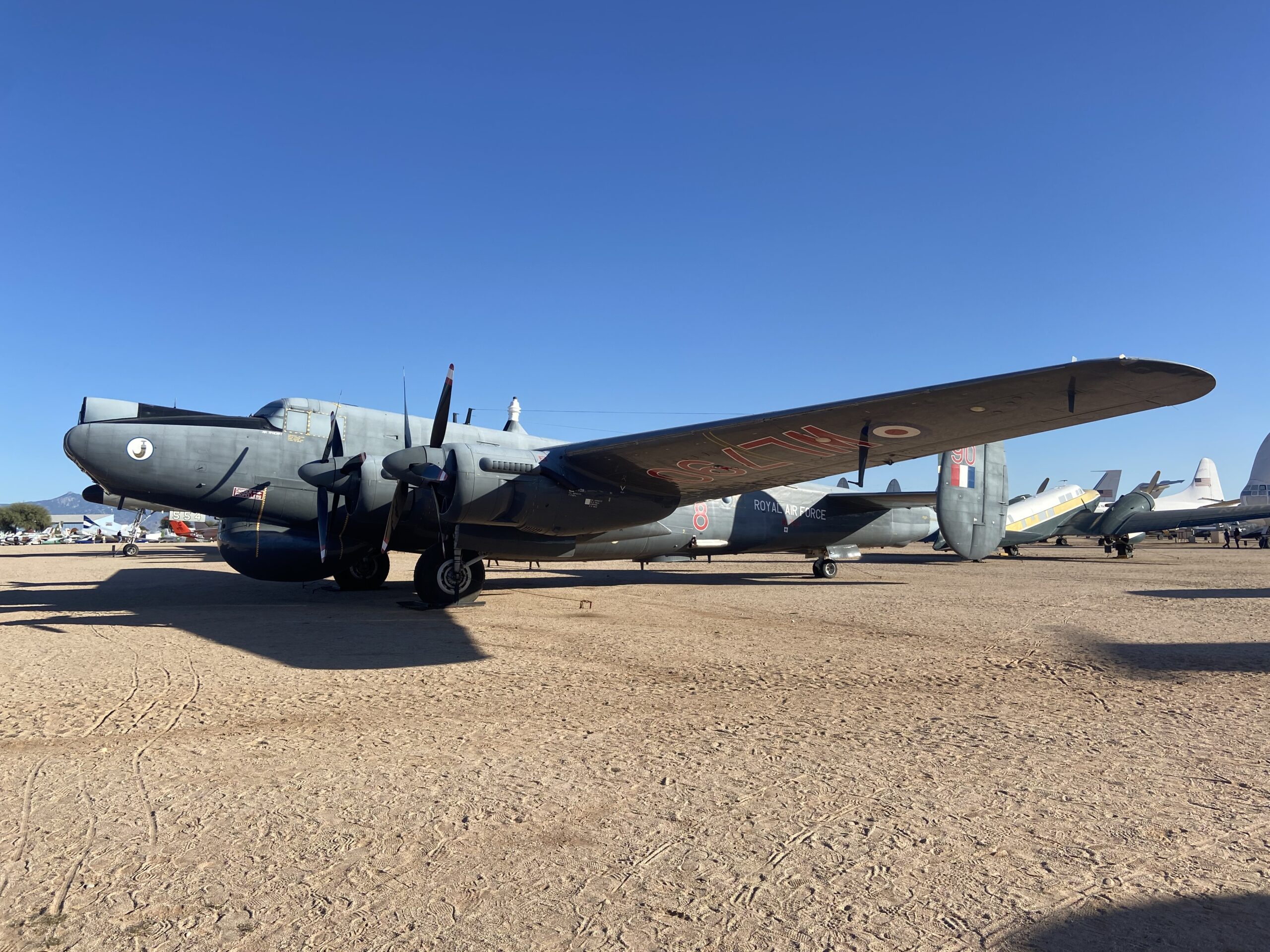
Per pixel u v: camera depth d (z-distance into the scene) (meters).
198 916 2.54
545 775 3.99
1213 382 6.90
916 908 2.64
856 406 8.24
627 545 14.43
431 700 5.59
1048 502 29.62
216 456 11.27
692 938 2.44
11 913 2.55
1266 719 5.14
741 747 4.50
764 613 10.96
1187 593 14.15
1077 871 2.92
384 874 2.87
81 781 3.84
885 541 19.41
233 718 5.04
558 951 2.36
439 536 11.18
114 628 8.91
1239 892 2.75
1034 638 8.64
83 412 11.66
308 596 12.75
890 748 4.49
